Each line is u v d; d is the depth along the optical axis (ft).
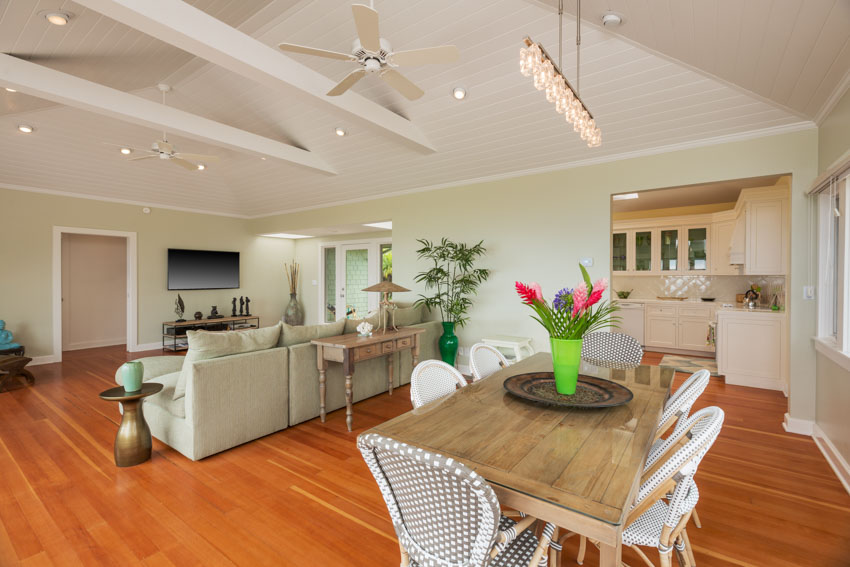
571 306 5.90
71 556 6.05
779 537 6.44
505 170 15.29
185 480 8.28
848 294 8.39
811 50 6.68
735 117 10.75
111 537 6.50
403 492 3.73
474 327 16.61
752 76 8.16
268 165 19.88
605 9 6.66
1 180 17.22
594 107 11.46
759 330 14.69
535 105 12.13
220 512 7.19
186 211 23.57
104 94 10.94
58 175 17.98
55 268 18.86
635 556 6.16
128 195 20.79
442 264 17.29
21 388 14.71
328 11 10.29
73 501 7.50
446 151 15.03
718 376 16.37
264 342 10.57
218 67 13.71
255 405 10.11
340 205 21.12
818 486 7.95
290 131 16.44
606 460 4.02
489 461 4.02
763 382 14.65
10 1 7.87
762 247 15.29
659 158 12.51
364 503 7.50
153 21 7.15
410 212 18.33
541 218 14.78
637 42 7.75
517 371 7.67
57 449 9.70
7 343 16.31
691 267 21.08
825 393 9.61
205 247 24.48
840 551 6.10
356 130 15.37
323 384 11.37
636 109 11.23
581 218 13.96
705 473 8.50
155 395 10.29
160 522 6.90
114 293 24.47
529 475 3.74
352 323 12.93
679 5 5.96
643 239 22.67
